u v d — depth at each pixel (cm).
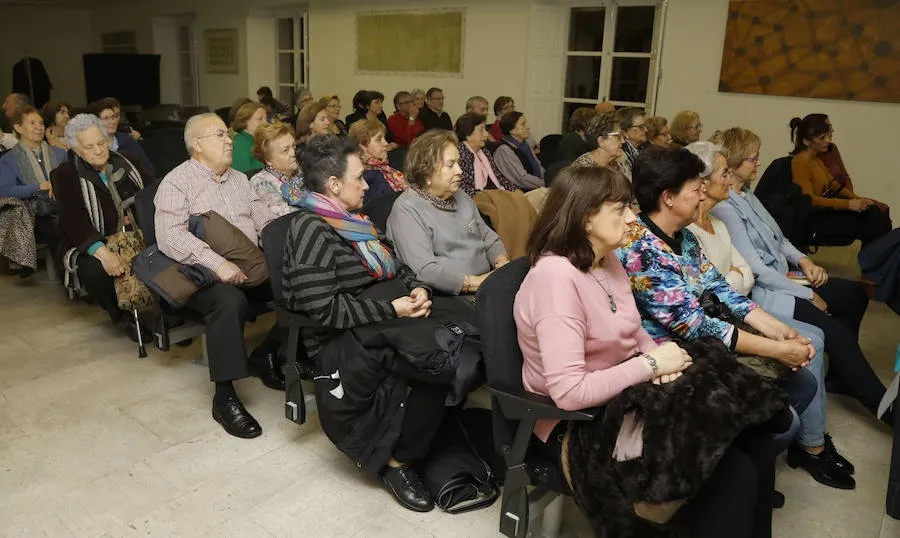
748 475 136
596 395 137
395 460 191
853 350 230
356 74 813
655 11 600
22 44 1186
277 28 914
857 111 498
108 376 268
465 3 695
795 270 278
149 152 439
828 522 194
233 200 254
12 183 354
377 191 321
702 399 133
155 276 227
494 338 149
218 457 215
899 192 493
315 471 209
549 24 653
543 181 430
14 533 176
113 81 993
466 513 191
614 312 153
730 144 254
